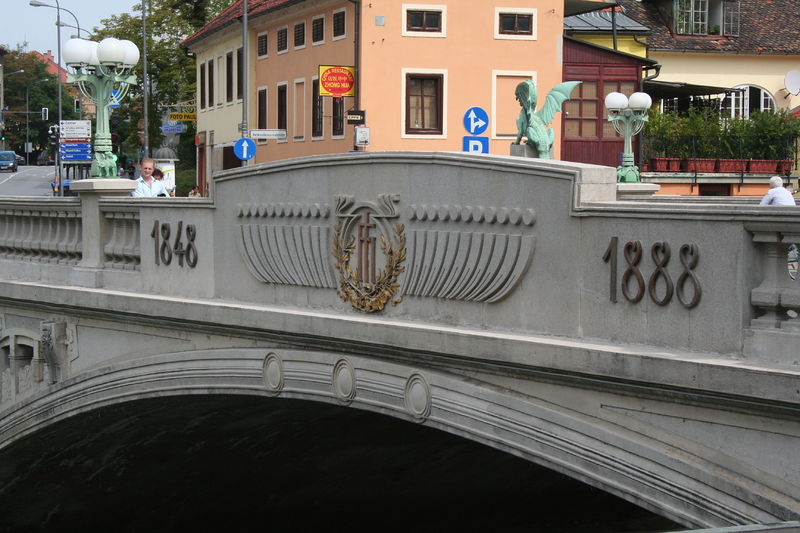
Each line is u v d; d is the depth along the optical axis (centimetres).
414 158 920
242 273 1112
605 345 761
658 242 737
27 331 1430
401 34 3834
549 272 816
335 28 4003
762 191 4312
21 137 14100
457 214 885
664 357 699
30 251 1461
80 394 1322
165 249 1208
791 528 510
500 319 859
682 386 684
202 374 1138
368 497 1662
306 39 4244
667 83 4281
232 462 1574
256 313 1044
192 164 6725
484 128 2320
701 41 5144
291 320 1006
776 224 672
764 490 658
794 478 645
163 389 1195
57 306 1345
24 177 8906
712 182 4269
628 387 723
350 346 960
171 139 6725
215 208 1139
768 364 670
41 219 1438
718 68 5144
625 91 4100
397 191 941
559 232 806
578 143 4072
